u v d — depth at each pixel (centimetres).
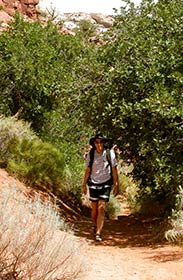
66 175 1227
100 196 862
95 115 1120
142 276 581
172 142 913
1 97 1404
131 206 1585
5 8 3005
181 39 971
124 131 1099
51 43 1747
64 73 1502
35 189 1044
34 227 471
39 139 1256
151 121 966
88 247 750
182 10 1020
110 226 1094
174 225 810
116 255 711
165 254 712
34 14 3275
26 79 1423
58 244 475
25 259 443
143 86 950
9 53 1452
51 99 1466
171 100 863
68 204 1157
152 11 1082
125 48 1005
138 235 936
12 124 1126
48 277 452
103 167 869
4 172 1016
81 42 1883
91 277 537
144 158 1151
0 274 431
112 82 1041
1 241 437
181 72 956
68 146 1365
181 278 573
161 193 1159
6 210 472
